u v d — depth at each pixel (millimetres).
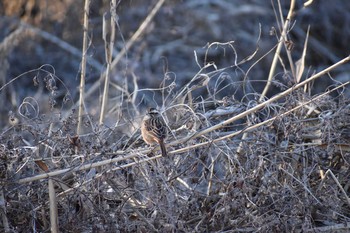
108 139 12039
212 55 21875
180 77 20859
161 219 11000
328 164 11977
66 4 22297
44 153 11719
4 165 11102
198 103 12078
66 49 21094
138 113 13227
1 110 18203
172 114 12625
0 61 19734
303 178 11531
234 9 22844
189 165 11477
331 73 22281
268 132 11680
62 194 11156
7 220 11000
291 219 11133
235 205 11086
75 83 20719
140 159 11070
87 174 11414
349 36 23359
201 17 22594
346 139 11859
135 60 20391
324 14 23547
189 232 10891
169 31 22438
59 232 11055
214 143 11211
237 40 22062
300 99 11961
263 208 11125
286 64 21938
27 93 20359
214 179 11500
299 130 11648
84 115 12156
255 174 11305
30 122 11906
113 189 11266
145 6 22594
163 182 10977
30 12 22406
